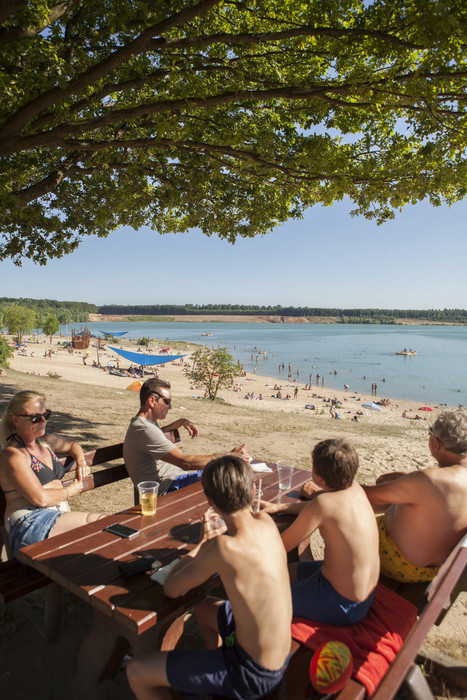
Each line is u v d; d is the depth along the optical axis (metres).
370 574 2.20
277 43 5.84
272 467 4.11
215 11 5.67
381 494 2.56
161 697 1.92
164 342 125.25
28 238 9.55
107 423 11.01
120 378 46.09
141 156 7.72
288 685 1.89
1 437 3.19
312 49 5.70
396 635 2.14
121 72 5.80
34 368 47.59
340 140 6.94
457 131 5.39
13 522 2.93
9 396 13.91
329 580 2.21
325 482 2.28
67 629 2.91
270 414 16.97
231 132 6.50
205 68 5.68
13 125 5.14
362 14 4.73
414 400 49.59
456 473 2.43
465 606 3.49
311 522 2.18
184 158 8.33
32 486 2.91
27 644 2.76
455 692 2.55
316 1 4.82
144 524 2.74
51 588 2.74
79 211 9.56
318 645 2.08
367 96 5.14
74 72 4.84
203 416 14.07
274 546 1.87
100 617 2.26
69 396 15.72
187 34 5.76
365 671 1.89
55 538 2.55
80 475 3.52
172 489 3.89
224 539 1.82
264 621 1.75
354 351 114.44
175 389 44.03
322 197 7.53
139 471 3.80
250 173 7.52
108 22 5.13
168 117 6.04
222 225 9.02
